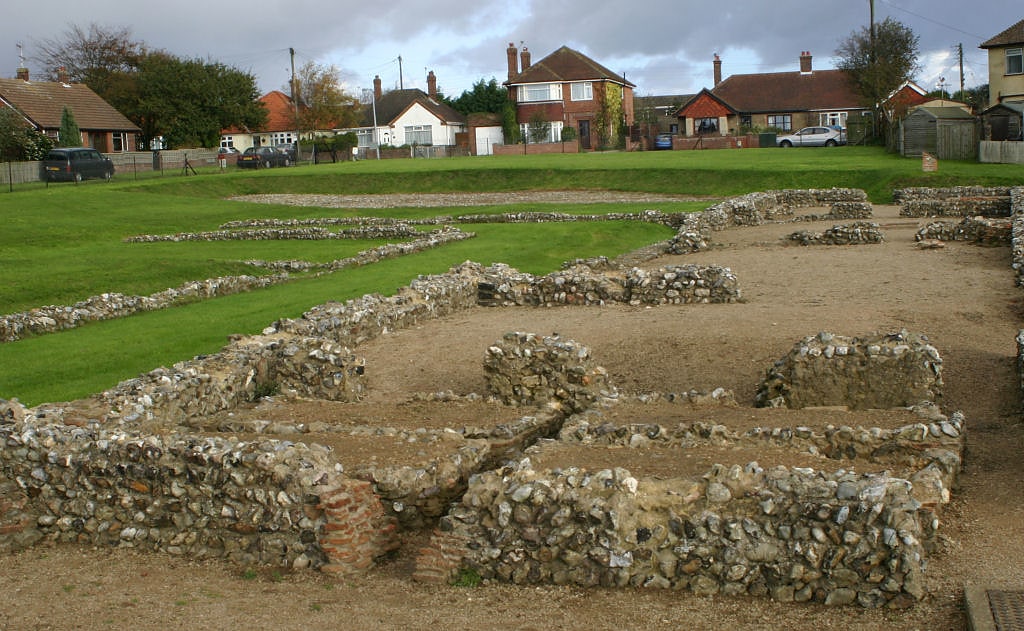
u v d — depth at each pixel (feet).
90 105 257.14
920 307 61.21
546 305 71.46
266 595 27.32
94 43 330.34
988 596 23.09
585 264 82.99
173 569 29.73
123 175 220.23
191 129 294.66
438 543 27.73
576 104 321.52
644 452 31.63
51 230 131.13
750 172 174.60
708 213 123.75
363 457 32.63
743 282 78.38
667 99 451.94
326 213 165.48
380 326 62.64
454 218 144.36
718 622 23.88
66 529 32.60
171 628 25.31
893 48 255.09
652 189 174.81
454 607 25.70
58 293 83.10
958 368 46.91
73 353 61.05
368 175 200.64
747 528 25.21
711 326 57.41
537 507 26.86
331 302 62.23
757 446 32.32
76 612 26.73
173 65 296.71
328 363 48.08
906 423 34.14
